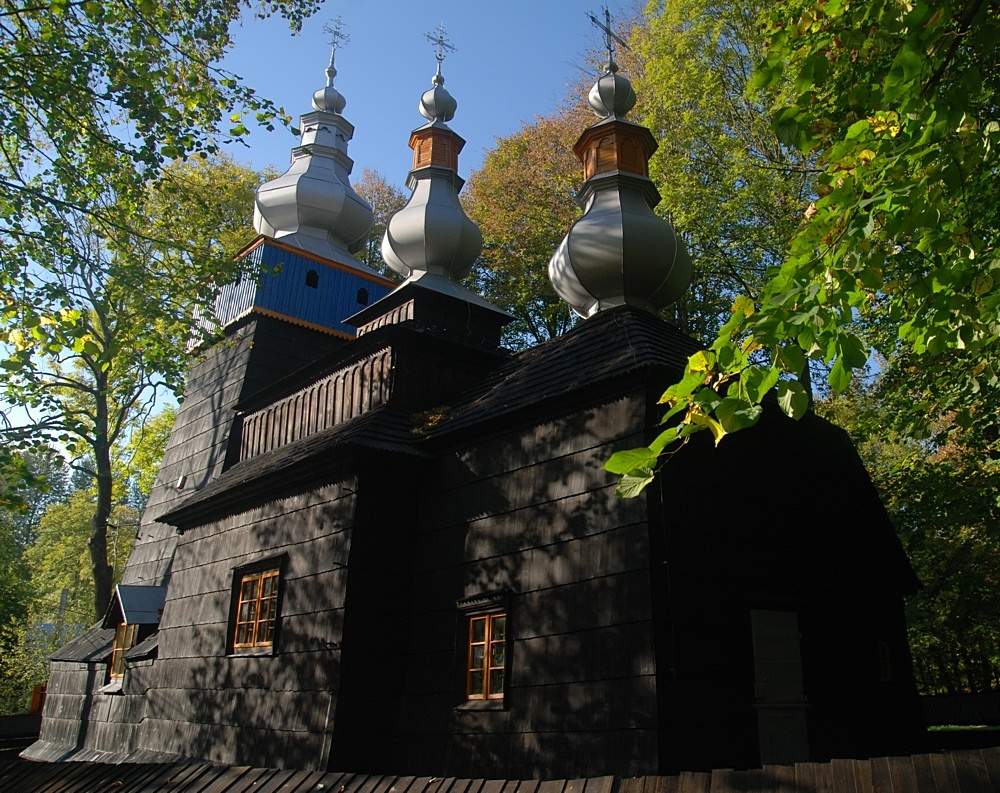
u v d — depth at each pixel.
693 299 22.52
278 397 17.27
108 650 19.02
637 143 16.06
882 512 13.45
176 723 14.79
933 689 22.45
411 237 17.81
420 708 11.53
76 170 13.03
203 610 15.08
